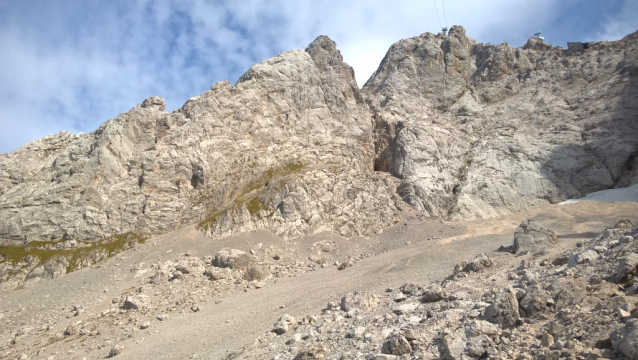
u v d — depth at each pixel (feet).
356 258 175.83
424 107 331.16
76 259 175.83
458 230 198.80
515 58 370.94
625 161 240.32
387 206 227.81
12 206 195.83
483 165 263.08
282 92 284.82
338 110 293.84
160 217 204.23
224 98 261.24
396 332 49.80
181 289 134.82
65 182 204.54
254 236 192.65
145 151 224.94
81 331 107.14
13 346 103.81
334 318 70.85
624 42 347.36
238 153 246.68
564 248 83.71
